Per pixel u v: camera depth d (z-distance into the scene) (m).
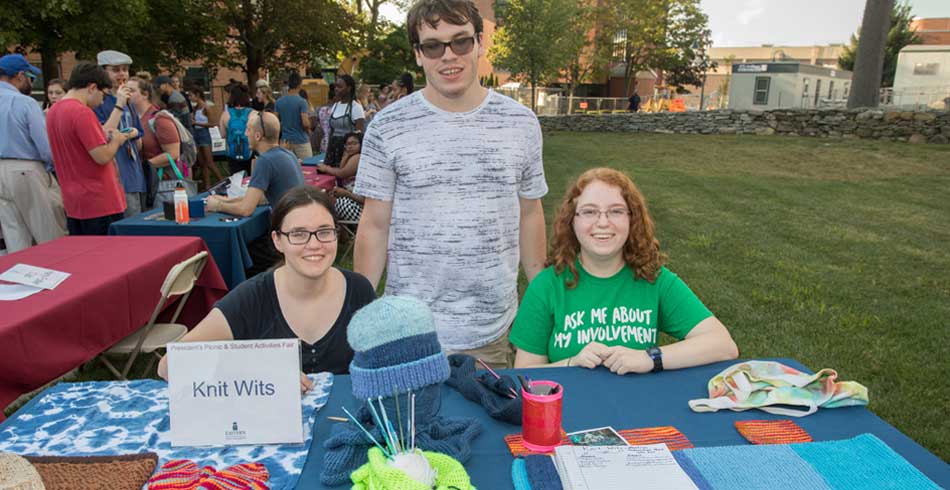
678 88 41.72
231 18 19.19
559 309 2.13
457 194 2.12
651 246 2.09
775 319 4.34
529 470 1.34
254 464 1.39
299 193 2.04
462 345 2.21
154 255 3.43
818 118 17.19
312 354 2.13
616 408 1.67
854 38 45.31
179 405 1.49
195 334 2.03
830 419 1.61
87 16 11.38
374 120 2.20
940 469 1.38
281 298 2.14
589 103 27.70
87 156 4.26
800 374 1.75
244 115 7.64
